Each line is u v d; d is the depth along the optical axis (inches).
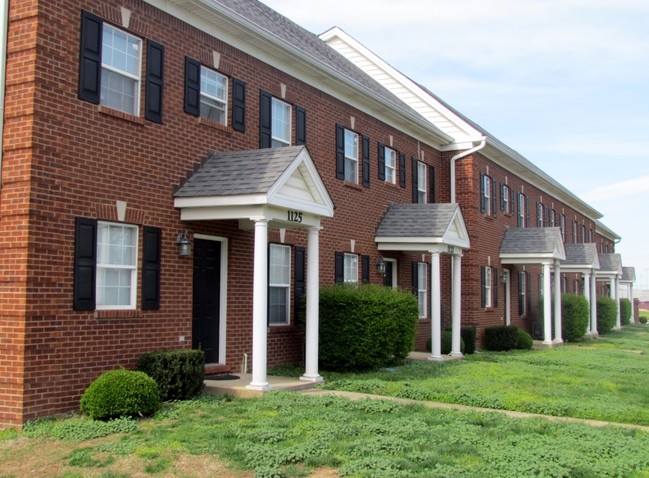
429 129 885.2
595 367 706.2
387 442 328.5
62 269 398.9
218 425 371.9
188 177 501.0
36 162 386.0
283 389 486.6
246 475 290.2
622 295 2733.8
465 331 895.7
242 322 559.8
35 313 380.5
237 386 475.8
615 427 386.3
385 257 802.2
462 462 303.7
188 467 299.4
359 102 748.6
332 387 518.0
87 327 412.8
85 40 420.8
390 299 628.4
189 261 498.6
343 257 708.0
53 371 389.4
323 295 616.4
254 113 578.2
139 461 308.2
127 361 440.1
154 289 465.4
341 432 351.9
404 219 785.6
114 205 437.1
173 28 495.2
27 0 394.0
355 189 737.0
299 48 616.7
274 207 483.2
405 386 512.1
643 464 303.4
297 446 321.1
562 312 1215.6
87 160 418.9
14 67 393.1
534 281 1304.1
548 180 1343.5
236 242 554.9
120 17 448.5
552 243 1084.5
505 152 1059.3
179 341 485.1
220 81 546.9
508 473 283.1
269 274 600.4
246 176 482.9
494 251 1079.0
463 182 959.6
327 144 687.1
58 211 398.3
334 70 665.0
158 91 477.1
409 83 984.3
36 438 349.1
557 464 295.1
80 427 360.8
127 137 449.4
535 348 1022.4
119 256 446.3
